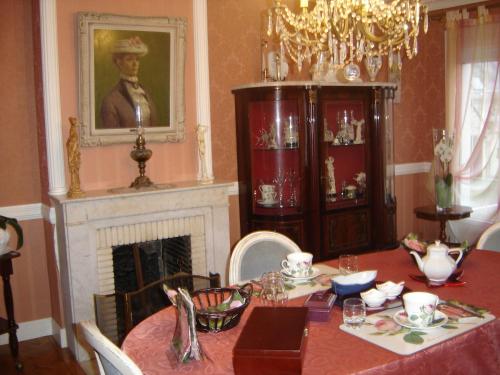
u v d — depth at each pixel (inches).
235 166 167.2
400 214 210.1
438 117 209.9
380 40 93.0
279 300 78.9
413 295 69.4
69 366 129.6
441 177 184.1
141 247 149.5
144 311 127.9
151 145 145.9
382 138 173.2
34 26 134.8
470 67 188.9
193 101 150.6
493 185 185.9
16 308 143.4
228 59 162.2
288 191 162.1
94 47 132.1
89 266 130.3
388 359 60.9
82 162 136.9
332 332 69.0
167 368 62.4
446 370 64.7
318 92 158.6
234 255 100.7
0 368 129.4
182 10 145.9
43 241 145.0
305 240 161.5
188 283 137.4
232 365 62.2
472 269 94.3
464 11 187.2
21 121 139.0
